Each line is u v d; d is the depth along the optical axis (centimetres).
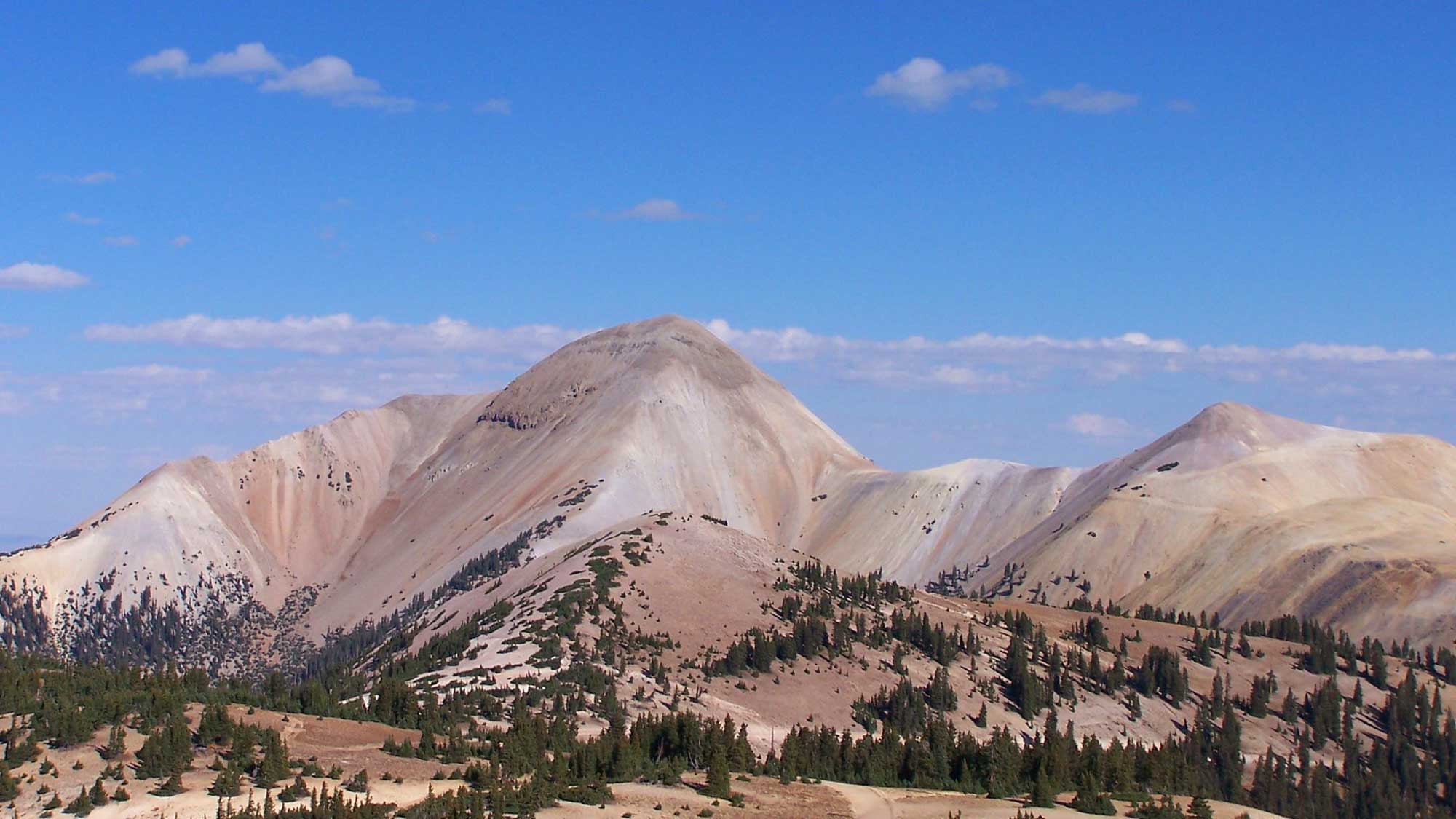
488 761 18038
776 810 17012
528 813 15638
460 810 15062
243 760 16825
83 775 16062
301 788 15800
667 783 18188
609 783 17925
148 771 16288
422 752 18262
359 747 18450
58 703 17938
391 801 15862
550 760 18562
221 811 14525
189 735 17488
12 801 15250
